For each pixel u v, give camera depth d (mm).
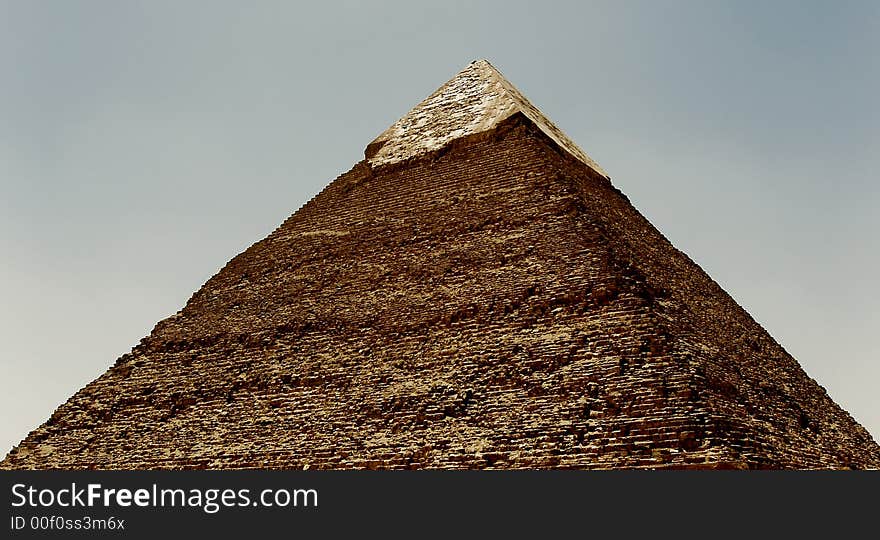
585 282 64375
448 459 56375
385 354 68375
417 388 63312
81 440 74062
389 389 64688
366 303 74562
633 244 77188
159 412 73625
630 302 61438
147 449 70250
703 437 51375
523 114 87875
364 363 68500
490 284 69312
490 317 66250
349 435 62344
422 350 66812
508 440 55812
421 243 77875
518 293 66750
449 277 72375
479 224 76188
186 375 76375
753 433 55375
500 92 92562
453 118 92812
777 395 71438
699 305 77062
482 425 57938
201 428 69875
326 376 69000
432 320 68812
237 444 66375
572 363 59000
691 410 52688
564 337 61312
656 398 54062
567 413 55750
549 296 65000
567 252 68312
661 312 63688
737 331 79812
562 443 53875
